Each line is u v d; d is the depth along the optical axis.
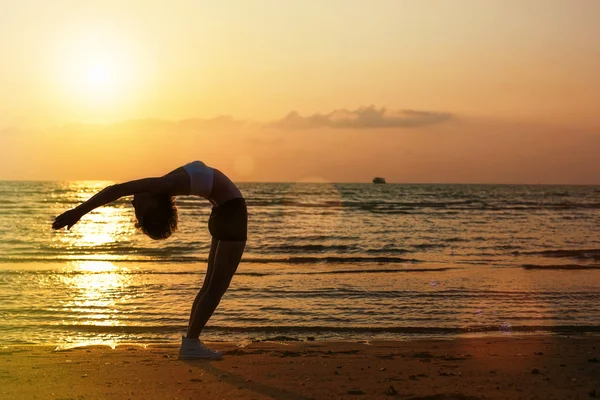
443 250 23.33
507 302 12.13
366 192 100.62
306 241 26.67
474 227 34.19
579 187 172.38
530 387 4.68
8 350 7.29
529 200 73.69
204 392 4.53
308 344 7.81
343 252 22.73
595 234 30.23
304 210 49.53
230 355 6.59
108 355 6.70
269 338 9.02
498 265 18.55
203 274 16.12
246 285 14.09
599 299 12.45
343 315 10.89
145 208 5.15
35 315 10.75
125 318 10.59
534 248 24.08
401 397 4.35
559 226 35.12
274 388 4.66
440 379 5.04
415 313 11.07
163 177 5.18
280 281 14.78
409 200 70.19
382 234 29.95
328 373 5.32
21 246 24.67
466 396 4.36
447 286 14.09
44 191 95.62
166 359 6.23
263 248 24.03
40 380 5.07
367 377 5.13
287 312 11.11
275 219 39.81
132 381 4.98
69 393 4.54
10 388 4.74
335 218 40.81
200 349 6.04
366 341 8.27
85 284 14.22
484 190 122.25
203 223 34.75
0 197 73.94
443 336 9.21
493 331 9.61
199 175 5.28
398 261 19.73
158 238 5.27
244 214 5.52
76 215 4.70
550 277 15.73
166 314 10.94
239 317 10.68
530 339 8.45
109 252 22.34
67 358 6.43
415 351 7.12
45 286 13.91
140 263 18.97
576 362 6.01
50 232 32.03
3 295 12.66
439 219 40.38
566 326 9.95
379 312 11.16
